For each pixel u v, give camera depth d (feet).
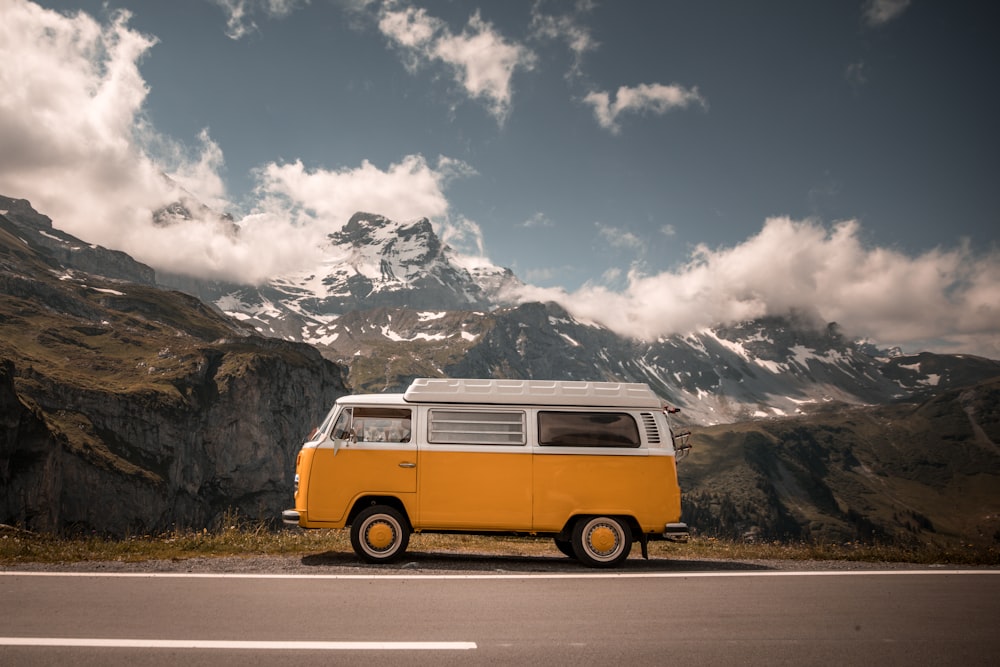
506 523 44.39
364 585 34.24
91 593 31.24
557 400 46.01
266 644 23.82
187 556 43.24
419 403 45.85
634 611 29.66
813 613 29.68
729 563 46.19
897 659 23.57
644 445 45.55
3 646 23.22
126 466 518.37
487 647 24.08
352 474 44.75
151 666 21.54
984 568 42.96
